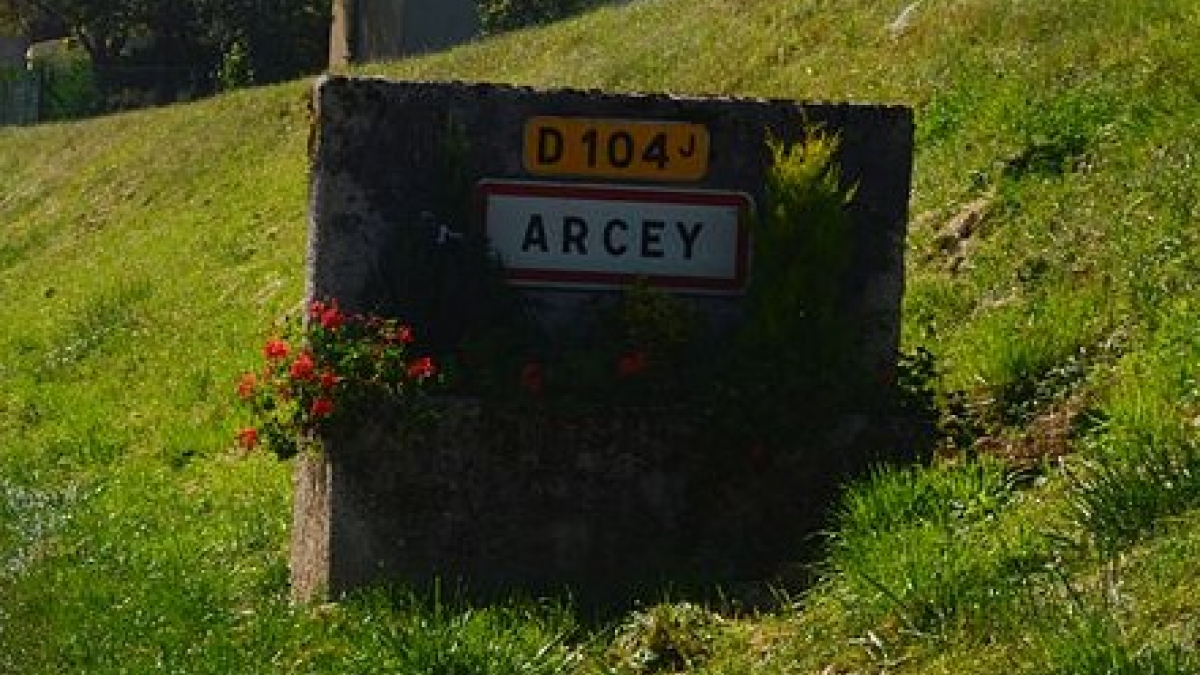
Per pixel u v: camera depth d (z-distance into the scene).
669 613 7.43
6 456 16.03
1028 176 12.55
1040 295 10.75
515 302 9.06
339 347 8.52
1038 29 15.46
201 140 29.14
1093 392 8.77
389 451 8.45
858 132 9.17
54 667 8.34
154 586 9.55
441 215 9.02
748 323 8.83
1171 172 11.01
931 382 9.89
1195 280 9.45
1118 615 5.78
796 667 6.57
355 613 8.15
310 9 52.41
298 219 22.22
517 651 7.25
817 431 8.54
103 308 21.81
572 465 8.48
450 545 8.47
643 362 8.65
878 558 7.03
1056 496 7.22
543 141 9.08
